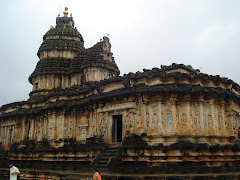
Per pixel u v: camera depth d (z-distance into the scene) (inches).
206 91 1006.4
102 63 1626.5
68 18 2222.0
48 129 1396.4
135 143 972.6
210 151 960.3
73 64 1817.2
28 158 1481.3
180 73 1031.6
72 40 2071.9
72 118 1362.0
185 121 991.0
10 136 1787.6
